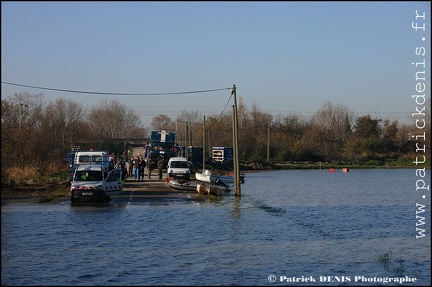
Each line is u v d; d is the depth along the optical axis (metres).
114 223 28.97
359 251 22.61
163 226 28.23
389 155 99.75
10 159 51.34
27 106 66.62
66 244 23.20
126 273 18.48
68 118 80.25
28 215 31.44
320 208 38.81
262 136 107.00
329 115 109.25
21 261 20.06
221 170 81.44
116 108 131.00
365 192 53.69
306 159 105.56
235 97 43.62
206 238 25.02
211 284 17.27
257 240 24.77
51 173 56.75
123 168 51.53
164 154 66.56
